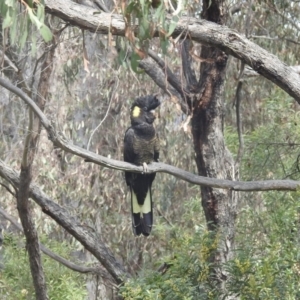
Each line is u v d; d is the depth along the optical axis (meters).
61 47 15.89
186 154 18.33
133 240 18.97
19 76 9.95
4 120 15.74
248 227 12.55
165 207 19.58
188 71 12.10
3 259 13.62
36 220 16.53
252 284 8.97
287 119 14.83
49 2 9.32
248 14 12.88
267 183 10.20
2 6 6.69
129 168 10.05
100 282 13.71
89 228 12.62
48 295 11.78
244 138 15.10
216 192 12.12
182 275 9.63
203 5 11.06
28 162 9.77
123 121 17.95
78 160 17.66
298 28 16.38
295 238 9.67
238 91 12.54
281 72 9.68
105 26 9.32
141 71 8.23
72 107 16.92
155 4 7.73
